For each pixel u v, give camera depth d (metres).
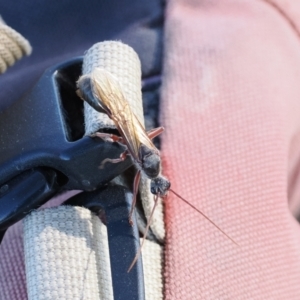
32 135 0.16
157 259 0.16
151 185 0.16
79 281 0.15
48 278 0.15
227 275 0.16
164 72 0.19
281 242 0.17
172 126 0.18
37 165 0.16
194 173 0.17
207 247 0.17
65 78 0.17
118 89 0.16
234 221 0.17
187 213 0.17
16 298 0.17
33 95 0.16
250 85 0.18
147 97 0.18
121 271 0.15
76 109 0.17
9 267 0.17
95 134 0.15
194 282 0.16
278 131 0.18
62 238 0.16
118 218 0.16
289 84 0.19
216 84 0.18
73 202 0.16
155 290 0.16
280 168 0.18
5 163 0.16
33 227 0.16
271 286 0.17
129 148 0.16
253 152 0.18
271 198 0.17
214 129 0.18
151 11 0.20
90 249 0.16
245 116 0.18
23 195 0.15
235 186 0.17
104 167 0.15
